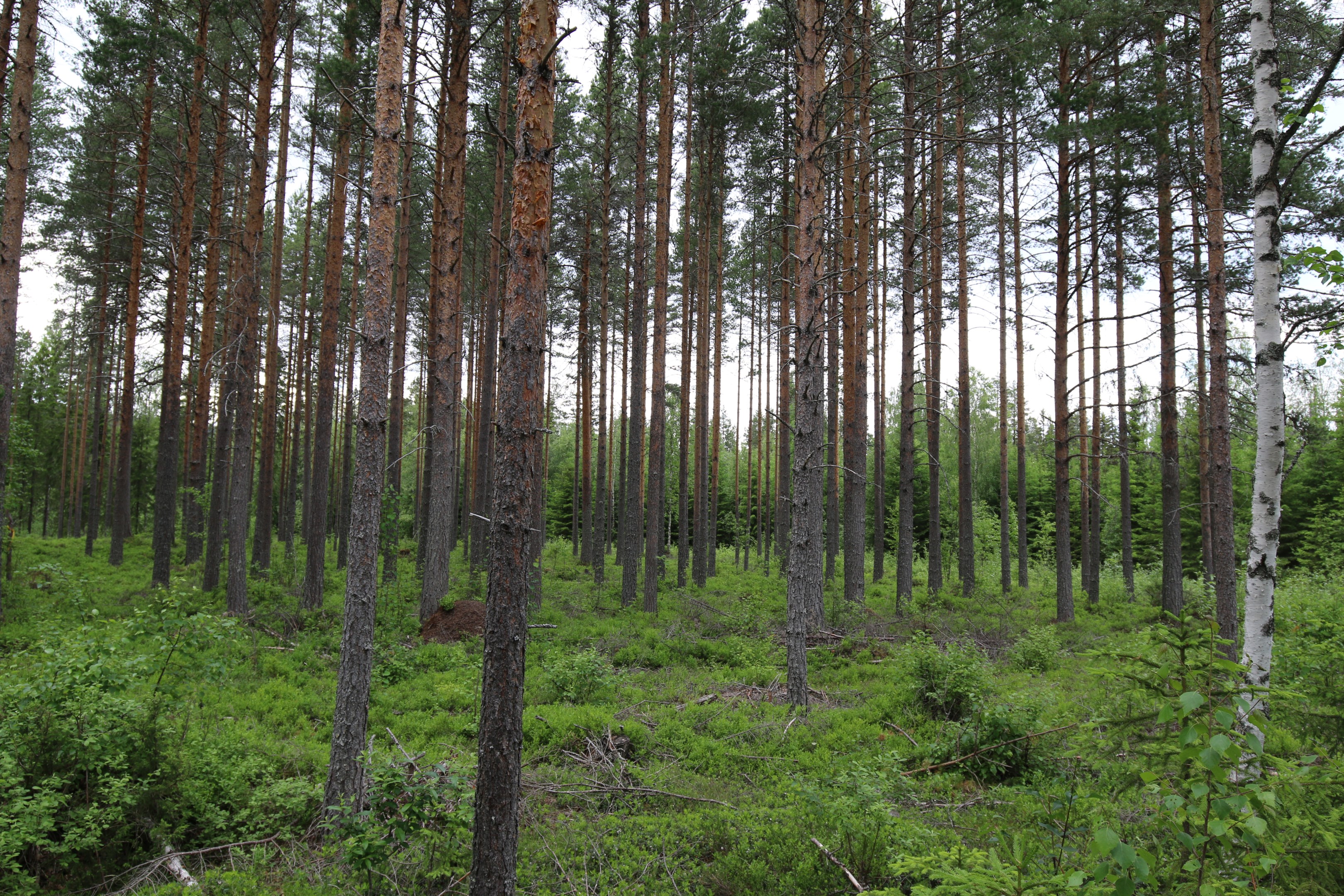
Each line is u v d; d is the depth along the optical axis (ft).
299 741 25.29
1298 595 45.29
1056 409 51.83
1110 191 49.21
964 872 10.30
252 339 46.83
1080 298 66.49
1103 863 8.65
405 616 48.01
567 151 70.64
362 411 20.83
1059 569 51.44
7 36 41.88
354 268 70.18
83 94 56.03
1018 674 34.81
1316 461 83.20
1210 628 9.54
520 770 13.79
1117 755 11.03
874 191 67.97
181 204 61.77
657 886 16.28
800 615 30.89
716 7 52.90
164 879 16.70
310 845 18.57
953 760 22.67
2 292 38.50
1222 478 37.76
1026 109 50.60
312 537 48.80
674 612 54.80
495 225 28.19
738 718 29.12
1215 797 8.47
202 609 39.83
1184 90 45.80
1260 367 18.03
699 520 74.33
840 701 32.17
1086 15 41.37
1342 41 16.75
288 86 56.08
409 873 16.70
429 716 29.35
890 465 119.96
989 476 119.75
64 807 17.53
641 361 57.62
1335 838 9.16
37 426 110.32
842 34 37.14
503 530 13.76
